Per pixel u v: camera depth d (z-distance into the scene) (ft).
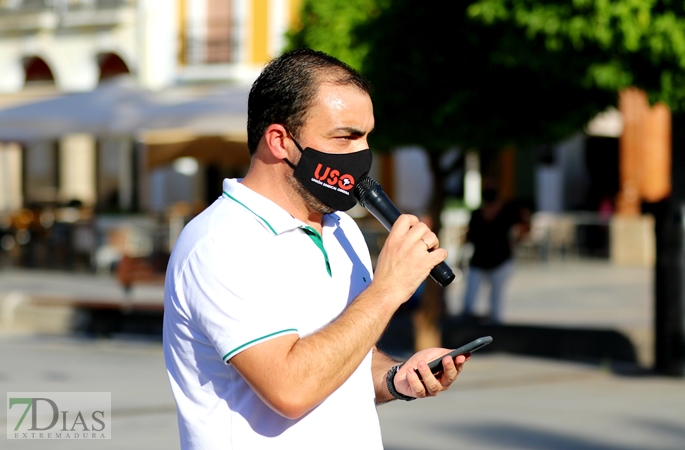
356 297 18.12
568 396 59.77
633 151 155.84
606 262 155.74
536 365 71.46
